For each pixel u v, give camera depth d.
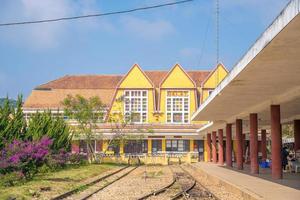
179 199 20.30
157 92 69.88
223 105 30.23
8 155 26.27
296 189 20.39
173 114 67.81
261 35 14.78
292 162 32.28
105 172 39.28
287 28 12.44
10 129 30.41
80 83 79.06
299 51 14.98
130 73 68.31
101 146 61.75
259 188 20.92
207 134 59.09
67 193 20.67
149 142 63.78
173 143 64.06
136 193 22.47
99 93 76.94
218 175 30.72
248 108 32.06
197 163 53.84
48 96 75.31
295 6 11.45
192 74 78.19
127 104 67.56
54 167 35.41
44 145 30.52
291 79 20.34
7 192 19.95
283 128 67.62
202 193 22.75
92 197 20.56
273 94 24.92
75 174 32.53
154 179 32.66
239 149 37.84
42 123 37.69
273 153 26.36
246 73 18.83
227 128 43.28
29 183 24.92
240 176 29.31
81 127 51.97
